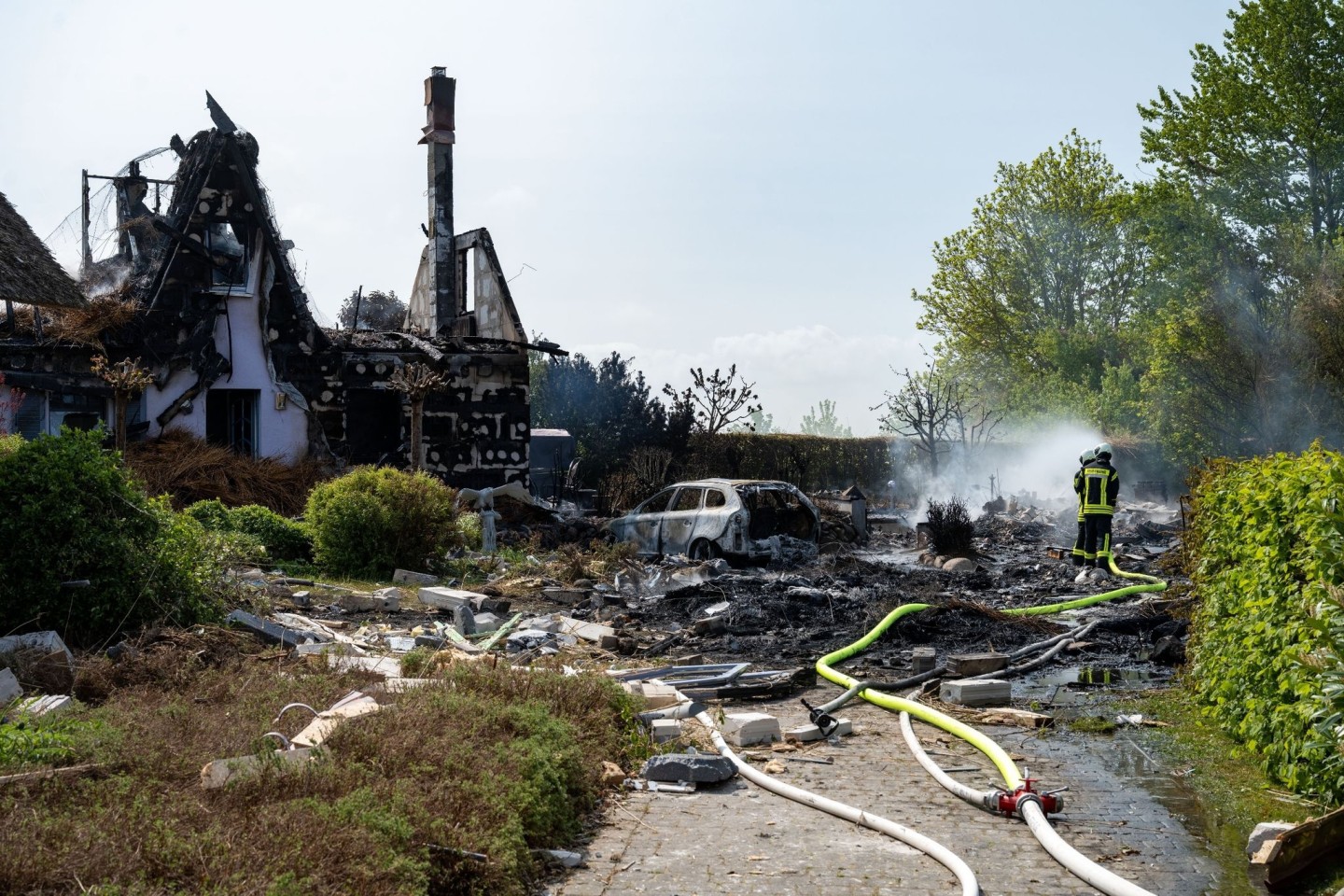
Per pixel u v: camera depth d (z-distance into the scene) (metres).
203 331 22.20
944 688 9.54
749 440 35.38
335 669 7.96
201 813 4.55
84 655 8.12
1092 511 18.31
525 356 25.47
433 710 6.32
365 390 23.91
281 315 23.22
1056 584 17.02
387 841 4.42
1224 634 8.40
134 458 19.61
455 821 4.90
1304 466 7.00
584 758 6.56
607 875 5.17
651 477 27.55
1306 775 6.20
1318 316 32.59
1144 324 48.84
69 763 5.27
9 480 8.85
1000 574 18.45
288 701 6.64
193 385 22.12
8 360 20.12
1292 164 40.50
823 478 37.56
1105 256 53.16
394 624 11.96
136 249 24.30
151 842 4.15
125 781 4.88
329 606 12.54
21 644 7.54
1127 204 44.75
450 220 28.41
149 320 21.73
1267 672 6.93
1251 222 40.38
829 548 21.11
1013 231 54.06
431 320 28.33
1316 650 5.74
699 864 5.33
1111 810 6.36
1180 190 41.75
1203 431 34.59
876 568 17.97
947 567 19.06
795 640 12.16
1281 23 39.59
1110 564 17.95
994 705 9.38
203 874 3.96
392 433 24.53
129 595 9.02
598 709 7.41
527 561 17.47
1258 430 33.75
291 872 3.92
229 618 9.71
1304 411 32.91
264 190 22.98
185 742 5.69
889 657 11.48
